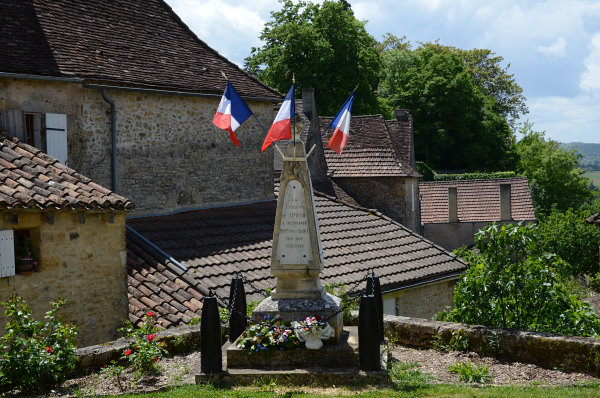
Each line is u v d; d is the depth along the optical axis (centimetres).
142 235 1468
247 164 1919
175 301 1264
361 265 1667
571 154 5522
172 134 1659
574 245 3228
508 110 6800
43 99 1343
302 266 827
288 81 4009
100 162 1470
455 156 5838
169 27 1873
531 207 4203
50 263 1049
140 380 784
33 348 757
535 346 843
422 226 4172
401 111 3584
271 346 778
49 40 1433
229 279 1402
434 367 837
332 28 4069
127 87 1492
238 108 944
